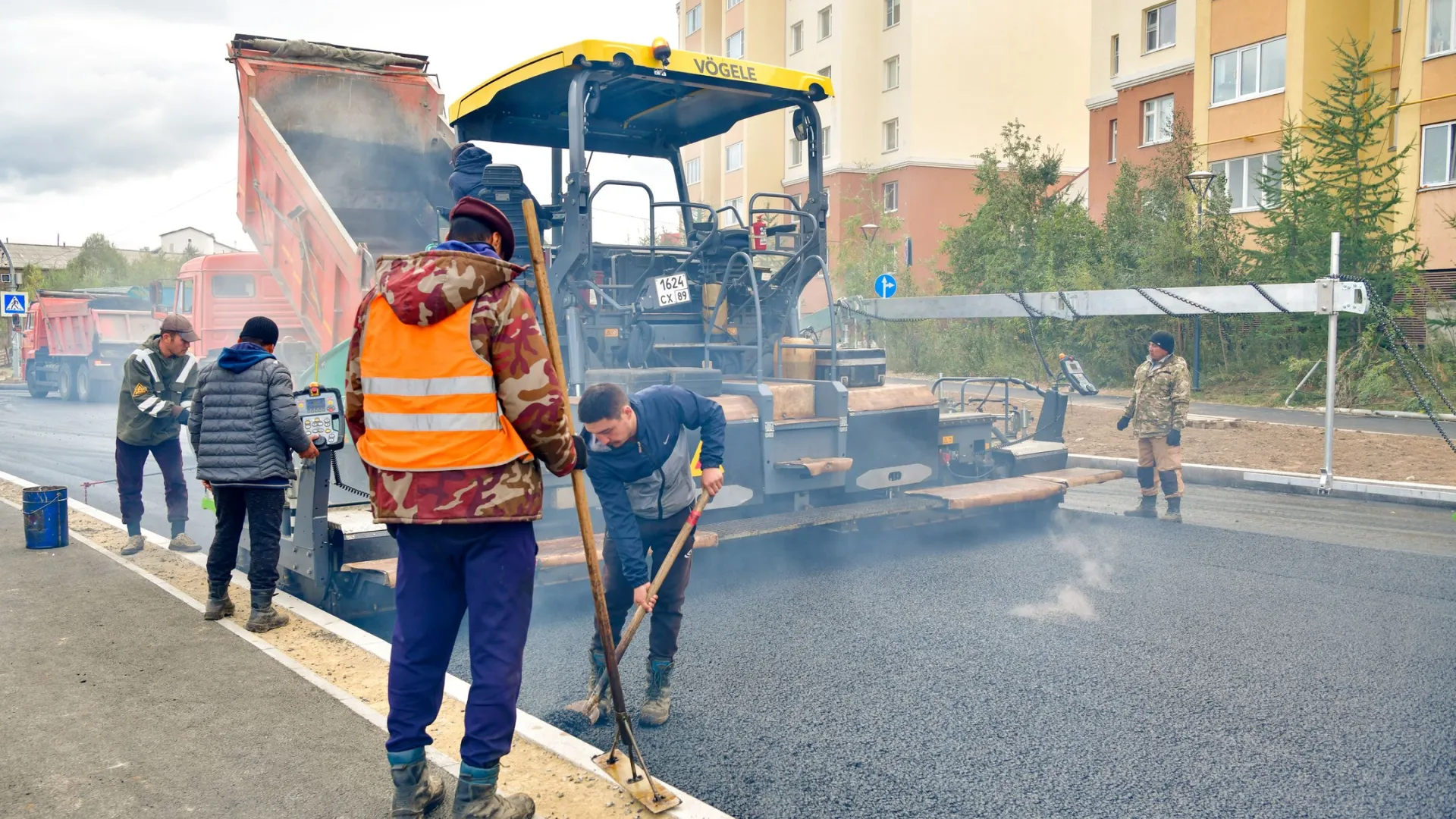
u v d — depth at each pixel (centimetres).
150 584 563
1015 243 2188
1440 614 532
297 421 475
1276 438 1194
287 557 543
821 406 644
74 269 5531
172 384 648
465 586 290
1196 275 1791
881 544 723
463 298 271
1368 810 315
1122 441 1239
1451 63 1839
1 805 299
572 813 298
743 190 3803
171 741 346
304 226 954
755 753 363
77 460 1201
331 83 1033
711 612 548
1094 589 590
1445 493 864
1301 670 445
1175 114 2161
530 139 712
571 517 567
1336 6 2075
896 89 3603
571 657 475
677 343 683
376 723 363
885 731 382
